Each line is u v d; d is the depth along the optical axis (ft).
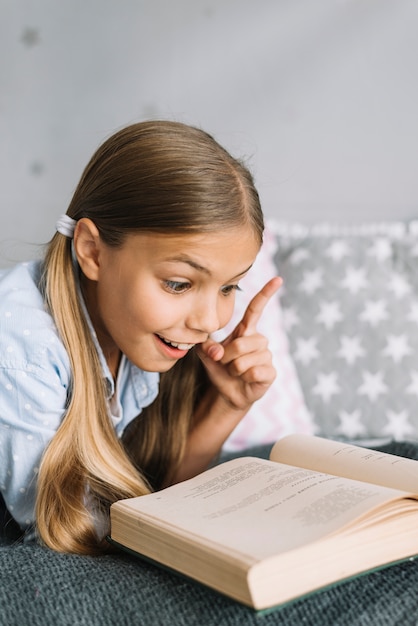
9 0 5.30
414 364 4.25
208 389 3.50
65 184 5.40
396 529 2.22
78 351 2.93
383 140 5.10
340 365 4.33
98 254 2.80
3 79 5.35
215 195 2.55
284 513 2.20
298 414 4.23
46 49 5.32
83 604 2.11
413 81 5.02
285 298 4.54
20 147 5.40
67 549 2.64
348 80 5.10
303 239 4.72
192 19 5.22
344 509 2.18
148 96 5.30
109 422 3.00
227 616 2.02
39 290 3.06
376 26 5.03
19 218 5.44
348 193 5.17
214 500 2.37
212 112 5.26
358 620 2.02
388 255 4.54
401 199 5.11
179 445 3.41
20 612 2.08
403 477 2.51
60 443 2.79
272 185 5.24
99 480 2.87
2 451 2.86
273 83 5.19
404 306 4.37
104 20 5.28
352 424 4.23
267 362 3.24
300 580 1.97
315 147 5.18
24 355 2.81
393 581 2.23
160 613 2.05
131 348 2.80
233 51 5.21
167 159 2.61
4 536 3.03
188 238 2.52
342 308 4.42
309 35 5.12
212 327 2.66
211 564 2.01
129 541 2.36
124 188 2.66
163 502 2.41
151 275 2.61
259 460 2.71
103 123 5.34
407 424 4.17
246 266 2.68
